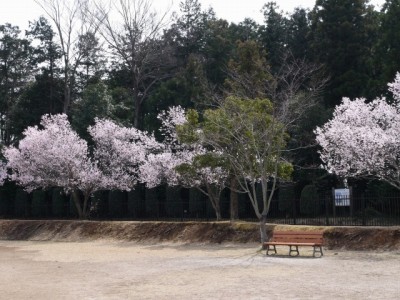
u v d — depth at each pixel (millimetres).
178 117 32500
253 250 22859
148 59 51094
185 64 52938
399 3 37500
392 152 22109
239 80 33281
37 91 54188
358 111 23438
